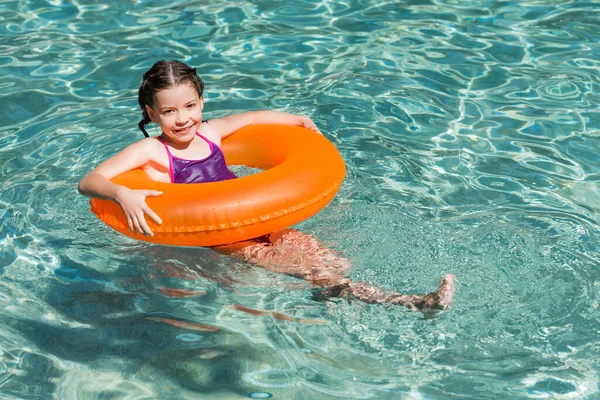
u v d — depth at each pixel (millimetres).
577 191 3984
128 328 3189
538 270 3354
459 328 3055
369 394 2795
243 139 4086
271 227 3398
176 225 3330
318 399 2787
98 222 3902
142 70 5383
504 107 4824
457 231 3650
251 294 3320
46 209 3988
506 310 3127
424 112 4797
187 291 3375
